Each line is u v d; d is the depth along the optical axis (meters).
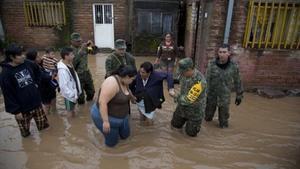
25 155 3.99
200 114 4.28
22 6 11.70
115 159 3.92
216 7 6.16
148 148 4.21
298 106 5.93
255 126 4.99
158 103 4.72
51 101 5.37
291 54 6.39
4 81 3.87
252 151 4.17
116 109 3.90
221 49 4.37
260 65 6.53
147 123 5.02
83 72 5.54
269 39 6.36
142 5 10.80
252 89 6.70
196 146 4.28
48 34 12.15
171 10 10.91
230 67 4.49
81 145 4.27
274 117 5.38
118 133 4.18
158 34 11.21
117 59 4.99
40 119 4.54
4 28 12.03
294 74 6.57
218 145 4.32
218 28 6.34
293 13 6.07
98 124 4.00
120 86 3.78
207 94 4.79
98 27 12.31
